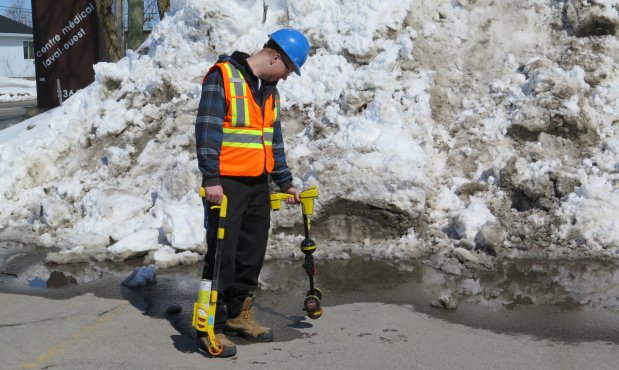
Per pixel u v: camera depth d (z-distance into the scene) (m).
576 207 5.67
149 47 8.72
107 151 7.45
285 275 5.14
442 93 7.01
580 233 5.54
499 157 6.42
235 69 3.71
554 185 5.92
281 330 4.06
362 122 6.39
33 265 5.62
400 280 4.98
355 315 4.29
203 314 3.62
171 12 8.82
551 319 4.17
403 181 5.80
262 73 3.76
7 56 53.19
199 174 6.42
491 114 6.77
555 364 3.52
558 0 7.52
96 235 6.29
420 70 7.18
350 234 5.93
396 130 6.47
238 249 3.88
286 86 7.26
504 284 4.82
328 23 7.76
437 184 6.33
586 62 6.91
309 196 3.94
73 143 8.08
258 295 4.71
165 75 7.96
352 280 5.00
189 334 4.01
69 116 8.54
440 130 6.75
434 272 5.14
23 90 39.12
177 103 7.74
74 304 4.60
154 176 7.08
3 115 21.59
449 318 4.21
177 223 5.71
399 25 7.50
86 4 15.51
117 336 3.99
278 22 8.13
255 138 3.74
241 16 8.06
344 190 5.85
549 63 6.95
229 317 3.95
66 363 3.59
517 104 6.72
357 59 7.38
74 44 15.64
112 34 14.88
